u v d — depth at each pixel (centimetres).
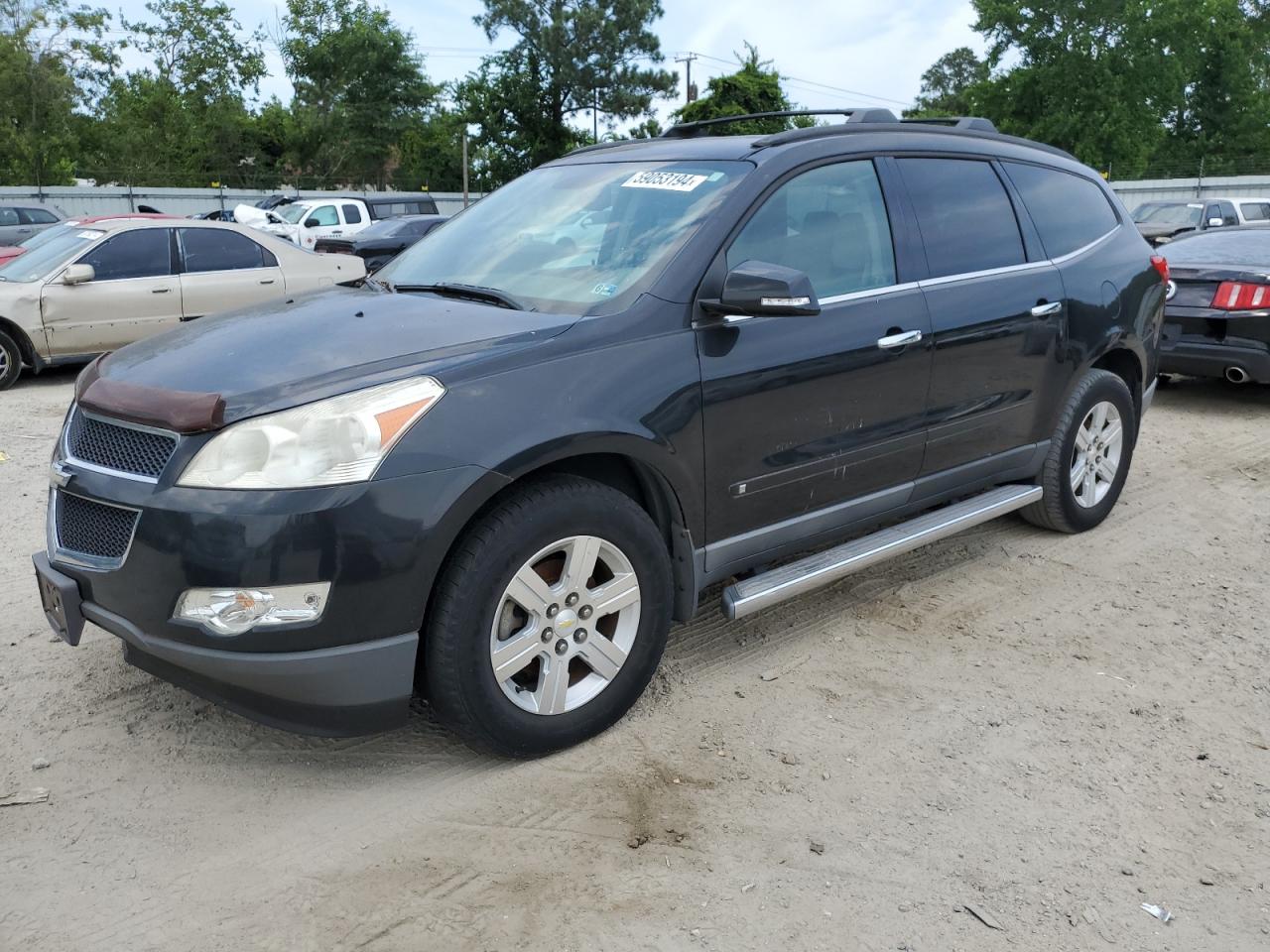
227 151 5078
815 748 313
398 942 231
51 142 4384
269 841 267
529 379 284
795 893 248
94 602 277
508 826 273
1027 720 331
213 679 264
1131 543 496
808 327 346
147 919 237
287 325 315
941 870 258
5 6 4347
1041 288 438
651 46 5019
